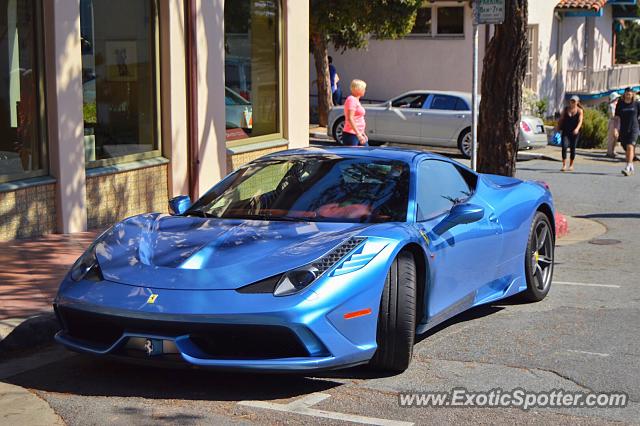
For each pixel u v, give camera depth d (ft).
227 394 16.37
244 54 41.98
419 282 18.58
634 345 19.99
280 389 16.65
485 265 21.56
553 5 96.78
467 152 66.39
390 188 19.69
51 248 28.68
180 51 36.45
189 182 37.47
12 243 29.17
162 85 36.11
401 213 19.04
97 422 14.90
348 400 16.05
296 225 18.44
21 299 22.11
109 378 17.42
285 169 20.94
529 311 23.58
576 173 61.62
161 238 18.04
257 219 19.34
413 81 92.12
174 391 16.55
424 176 20.49
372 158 20.86
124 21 34.47
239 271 16.19
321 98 80.79
